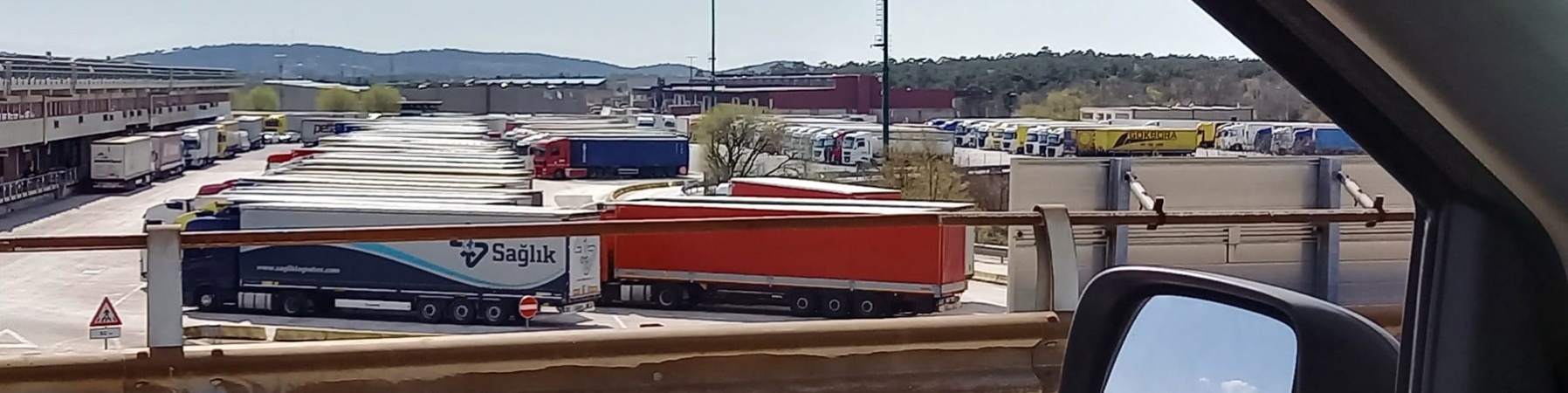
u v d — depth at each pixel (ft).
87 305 23.98
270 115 119.44
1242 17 4.68
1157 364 7.69
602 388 15.74
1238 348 6.87
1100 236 23.02
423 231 15.81
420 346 15.42
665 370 16.07
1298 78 4.78
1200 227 22.89
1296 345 6.11
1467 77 4.56
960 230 33.83
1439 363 5.08
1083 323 8.46
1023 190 22.98
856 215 17.20
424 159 81.46
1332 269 22.08
